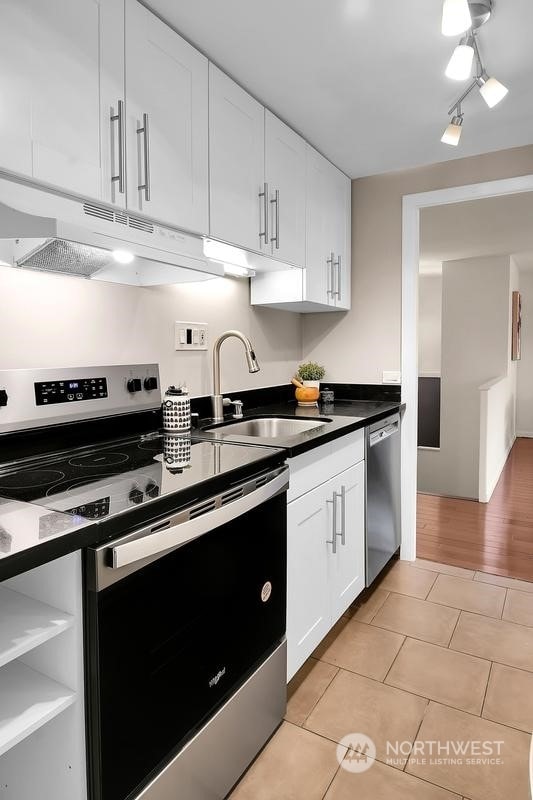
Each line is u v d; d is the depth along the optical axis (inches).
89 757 37.3
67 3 47.0
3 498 41.3
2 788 41.5
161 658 42.3
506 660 76.6
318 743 60.4
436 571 108.5
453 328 214.2
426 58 68.1
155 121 57.3
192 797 46.8
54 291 60.6
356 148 97.3
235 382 97.3
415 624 86.7
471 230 164.7
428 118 85.2
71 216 49.3
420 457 212.8
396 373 112.7
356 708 66.4
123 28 53.0
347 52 66.6
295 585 66.6
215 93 67.5
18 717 33.6
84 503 39.8
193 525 43.6
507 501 165.2
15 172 43.2
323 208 100.4
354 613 90.4
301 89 75.6
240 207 73.0
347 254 113.1
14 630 34.4
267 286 97.7
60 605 36.9
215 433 73.5
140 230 55.8
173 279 69.5
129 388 68.3
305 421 89.7
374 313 114.4
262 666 58.0
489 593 98.0
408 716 64.9
